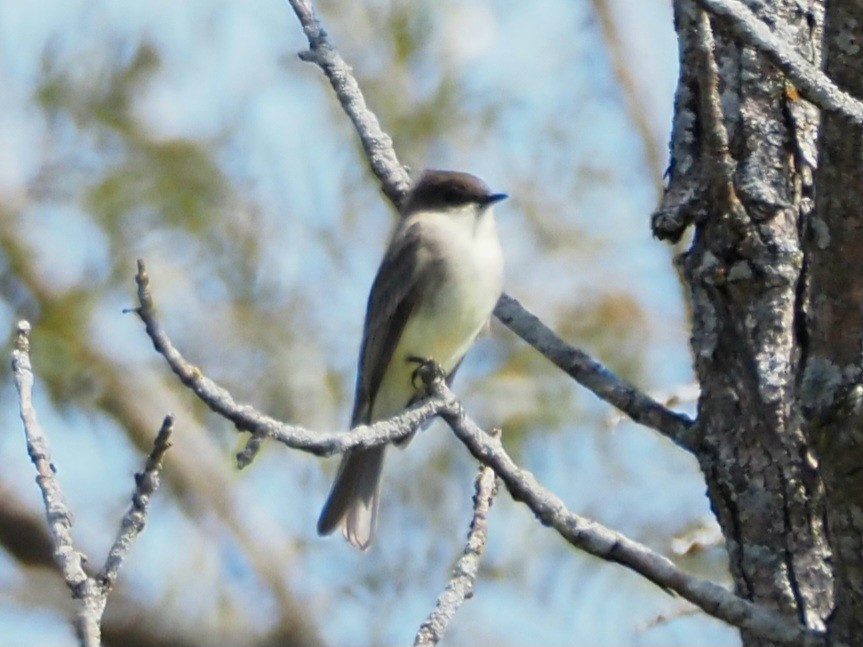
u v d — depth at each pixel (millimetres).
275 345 11523
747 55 6637
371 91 11578
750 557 6301
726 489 6414
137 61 11836
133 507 5781
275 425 5926
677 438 6621
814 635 5785
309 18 9117
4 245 11461
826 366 5551
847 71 5484
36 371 11508
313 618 12539
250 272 11625
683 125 6703
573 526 5984
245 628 12641
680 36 6789
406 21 11648
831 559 6148
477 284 10375
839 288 5496
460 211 10602
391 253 10531
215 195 11648
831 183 5465
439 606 6383
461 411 6391
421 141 11531
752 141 6555
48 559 12797
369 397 10570
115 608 12391
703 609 5848
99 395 11969
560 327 11016
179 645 12531
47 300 11578
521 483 6082
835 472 5547
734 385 6461
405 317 10383
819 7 6789
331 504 9242
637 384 10781
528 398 10961
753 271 6414
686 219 6551
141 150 11703
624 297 11062
